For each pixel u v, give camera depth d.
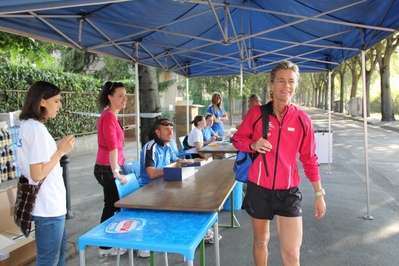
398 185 6.52
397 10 3.47
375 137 14.64
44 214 2.23
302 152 2.50
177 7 3.93
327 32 4.89
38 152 2.13
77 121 11.16
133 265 3.35
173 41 5.53
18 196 2.25
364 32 4.46
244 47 6.03
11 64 8.98
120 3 3.60
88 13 3.75
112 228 2.15
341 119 27.97
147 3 3.69
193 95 22.19
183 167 3.33
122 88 3.56
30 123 2.18
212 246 3.90
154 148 3.64
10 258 3.13
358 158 9.51
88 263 3.59
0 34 6.40
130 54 5.46
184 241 1.93
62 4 1.99
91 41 4.41
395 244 3.85
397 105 32.41
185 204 2.45
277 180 2.42
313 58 6.79
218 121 8.41
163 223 2.22
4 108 8.47
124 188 3.04
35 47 7.39
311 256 3.60
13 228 3.65
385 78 21.92
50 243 2.28
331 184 6.64
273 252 3.71
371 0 3.49
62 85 10.59
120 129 3.61
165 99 23.59
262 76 18.81
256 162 2.46
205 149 5.95
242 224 4.55
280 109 2.45
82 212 5.17
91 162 9.44
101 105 3.60
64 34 3.93
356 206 5.25
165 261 3.27
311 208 5.19
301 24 4.86
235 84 19.23
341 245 3.86
